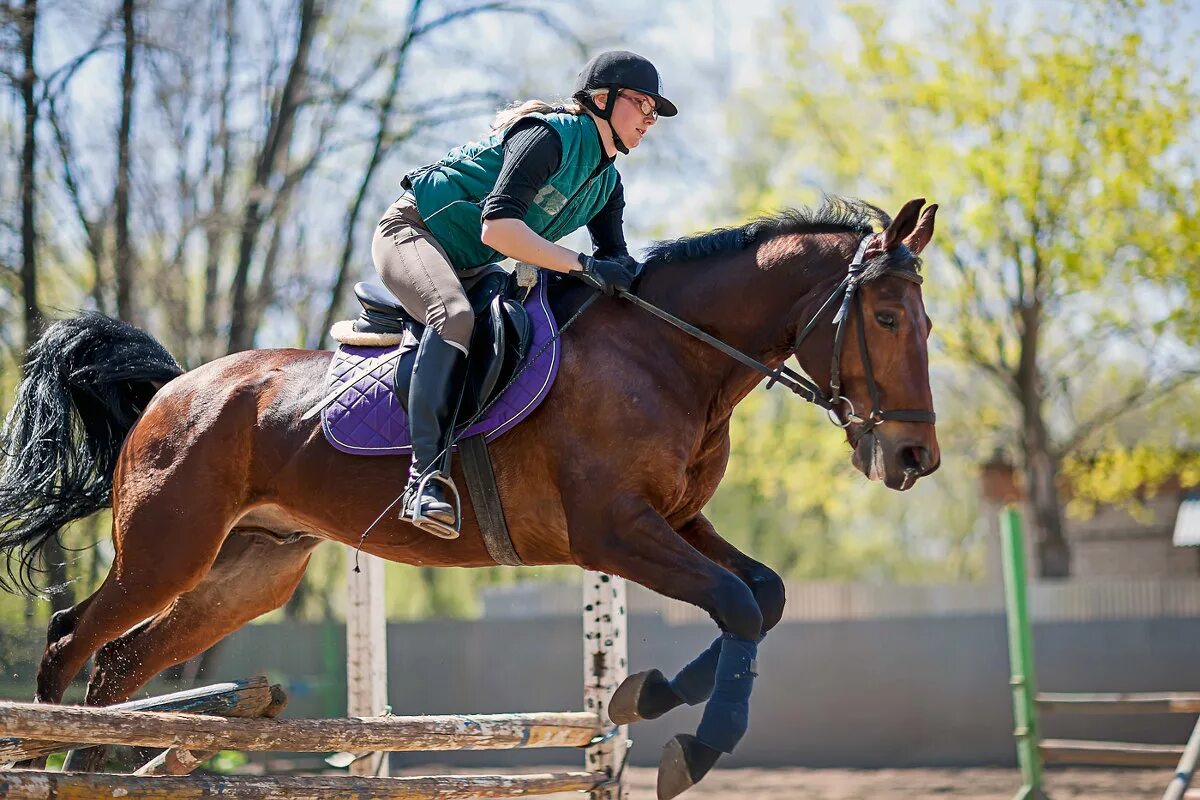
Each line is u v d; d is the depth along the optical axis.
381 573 6.46
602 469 4.32
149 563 4.82
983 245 20.69
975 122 20.30
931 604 17.66
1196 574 28.39
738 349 4.58
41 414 5.29
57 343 5.38
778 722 14.83
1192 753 6.99
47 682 4.94
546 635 15.07
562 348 4.51
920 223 4.55
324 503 4.77
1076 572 29.44
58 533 5.46
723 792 11.88
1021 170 19.80
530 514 4.52
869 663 14.79
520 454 4.47
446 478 4.37
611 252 5.03
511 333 4.53
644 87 4.57
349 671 6.34
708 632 15.23
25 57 12.52
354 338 4.86
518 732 4.99
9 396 13.41
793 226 4.66
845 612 17.75
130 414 5.40
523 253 4.35
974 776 12.95
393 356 4.70
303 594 17.23
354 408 4.68
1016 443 24.25
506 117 4.67
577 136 4.50
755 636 4.11
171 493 4.83
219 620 5.40
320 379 4.89
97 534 11.92
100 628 4.90
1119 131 19.27
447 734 4.67
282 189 14.35
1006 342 22.64
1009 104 20.16
